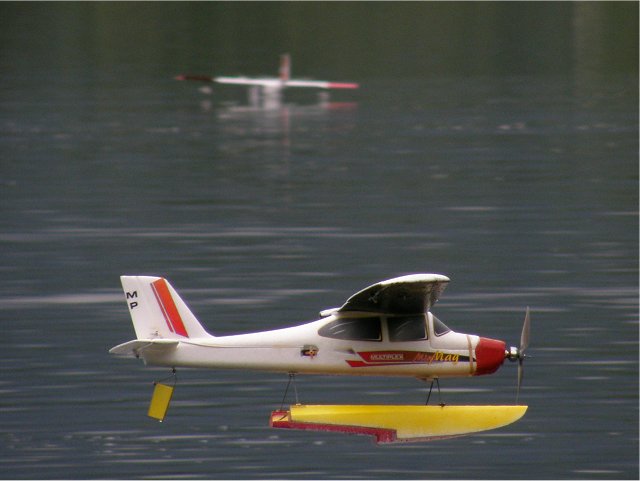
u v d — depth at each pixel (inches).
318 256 4596.5
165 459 2536.9
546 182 6451.8
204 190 6437.0
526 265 4372.5
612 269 4276.6
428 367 2298.2
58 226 5324.8
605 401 2822.3
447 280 2183.8
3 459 2512.3
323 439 2711.6
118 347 2213.3
